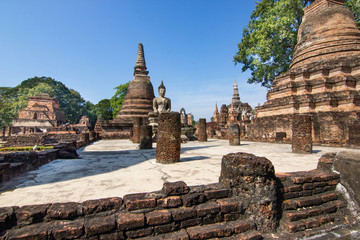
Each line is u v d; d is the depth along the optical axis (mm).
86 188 3963
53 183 4332
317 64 15461
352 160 3953
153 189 3859
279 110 16859
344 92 13633
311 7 17328
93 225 2617
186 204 3096
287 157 7684
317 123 13727
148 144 10953
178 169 5574
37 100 54125
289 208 3578
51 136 27531
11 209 2641
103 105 57875
